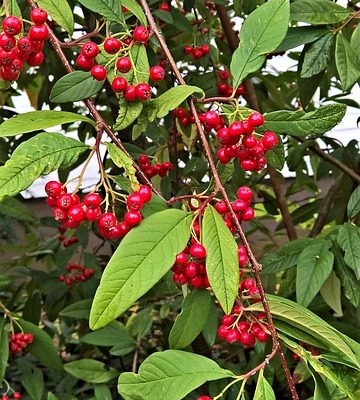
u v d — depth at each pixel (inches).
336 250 19.1
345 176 26.4
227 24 25.5
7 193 10.8
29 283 30.7
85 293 26.5
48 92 25.9
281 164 15.6
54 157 11.5
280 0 13.8
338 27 17.5
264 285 24.4
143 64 13.5
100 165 12.2
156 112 13.1
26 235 35.1
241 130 12.4
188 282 13.1
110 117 29.7
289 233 27.8
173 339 13.3
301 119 13.2
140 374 12.4
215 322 19.5
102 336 22.8
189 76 24.6
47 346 21.7
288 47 17.3
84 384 29.7
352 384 13.6
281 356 11.7
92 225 27.6
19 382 30.4
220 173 14.5
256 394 11.4
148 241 11.4
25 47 12.2
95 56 13.3
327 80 27.9
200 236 12.1
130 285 11.0
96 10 13.5
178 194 21.8
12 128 11.6
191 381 12.1
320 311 21.4
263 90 30.3
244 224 37.4
